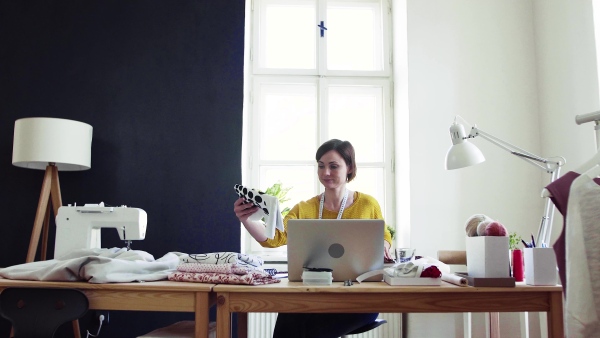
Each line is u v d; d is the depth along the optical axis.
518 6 3.29
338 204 2.33
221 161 3.19
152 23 3.32
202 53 3.29
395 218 3.43
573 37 2.85
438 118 3.17
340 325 2.00
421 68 3.21
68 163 2.84
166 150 3.20
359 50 3.62
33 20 3.30
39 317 1.56
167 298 1.58
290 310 1.55
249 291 1.54
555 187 1.41
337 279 1.71
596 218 1.27
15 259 3.11
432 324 2.98
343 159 2.30
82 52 3.28
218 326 1.54
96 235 2.22
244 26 3.32
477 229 1.70
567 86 2.90
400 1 3.39
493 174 3.14
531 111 3.20
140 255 1.84
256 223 2.04
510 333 2.91
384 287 1.54
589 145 2.70
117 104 3.24
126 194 3.15
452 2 3.28
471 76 3.22
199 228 3.13
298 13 3.62
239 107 3.24
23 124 2.75
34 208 3.14
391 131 3.51
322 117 3.49
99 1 3.33
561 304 1.59
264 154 3.51
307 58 3.60
